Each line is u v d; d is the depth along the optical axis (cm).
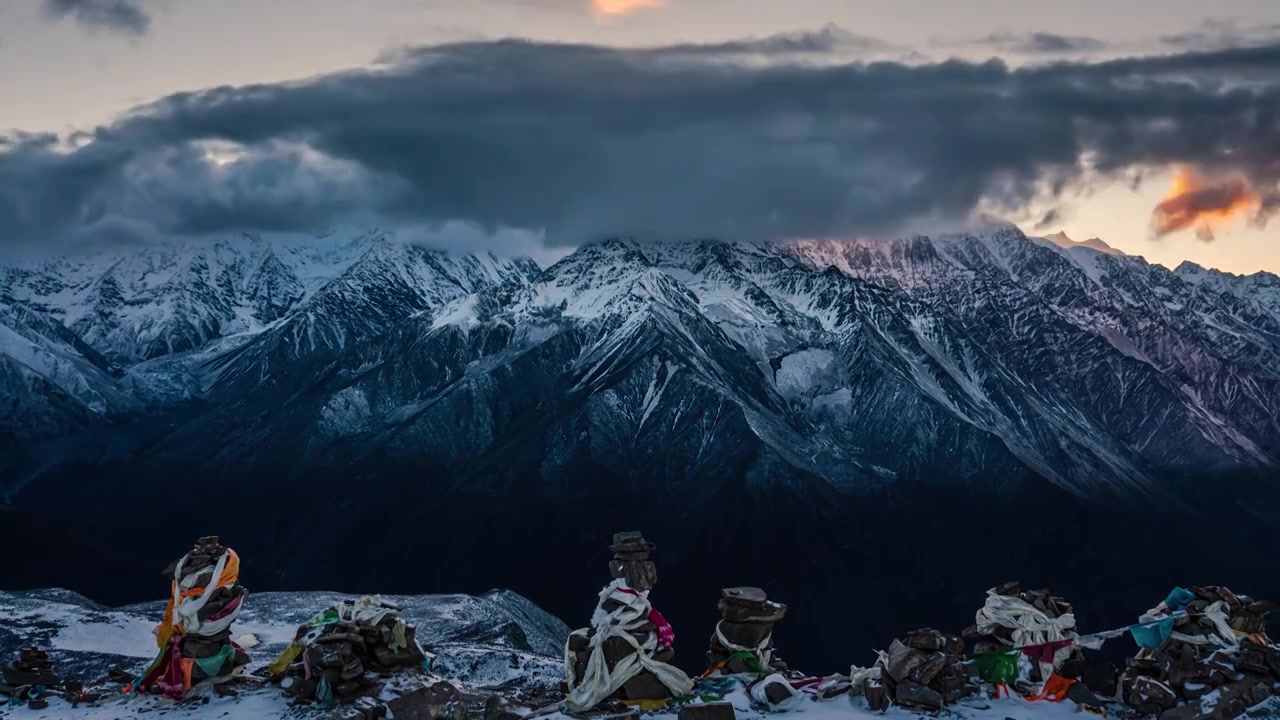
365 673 2261
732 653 2256
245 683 2364
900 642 2150
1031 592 2223
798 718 2042
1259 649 2083
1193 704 2027
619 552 2183
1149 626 2144
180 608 2369
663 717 2052
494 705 2162
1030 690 2133
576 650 2184
